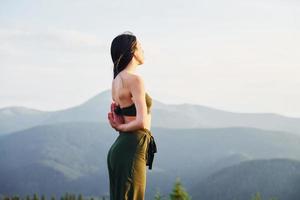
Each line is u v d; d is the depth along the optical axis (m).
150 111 5.10
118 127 4.96
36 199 157.62
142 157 4.91
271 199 58.94
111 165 4.96
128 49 5.09
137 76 4.96
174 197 35.44
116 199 4.90
